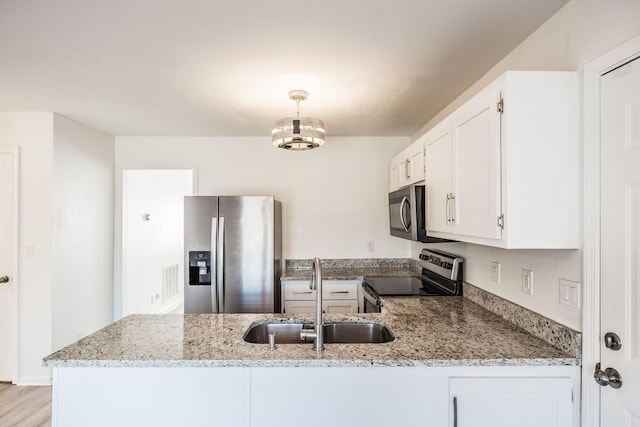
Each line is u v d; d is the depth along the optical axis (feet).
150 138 12.34
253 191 12.41
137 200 13.79
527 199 4.43
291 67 6.61
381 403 4.44
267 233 10.05
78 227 10.53
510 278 6.03
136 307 13.69
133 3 4.58
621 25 3.81
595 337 4.15
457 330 5.51
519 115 4.42
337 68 6.67
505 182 4.44
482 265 7.09
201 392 4.44
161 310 16.20
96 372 4.45
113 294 12.25
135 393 4.44
